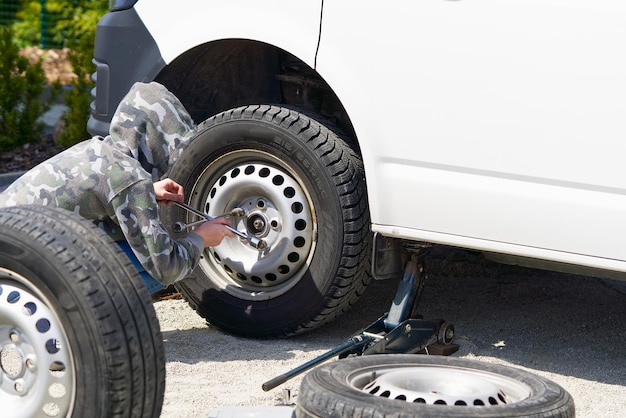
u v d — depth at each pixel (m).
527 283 6.74
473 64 4.83
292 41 5.27
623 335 5.74
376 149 5.10
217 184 5.58
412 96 4.98
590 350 5.47
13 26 18.53
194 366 5.11
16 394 3.51
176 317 6.02
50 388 3.43
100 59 5.95
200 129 5.60
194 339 5.57
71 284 3.34
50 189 4.17
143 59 5.77
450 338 5.32
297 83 5.90
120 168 4.18
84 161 4.21
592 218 4.66
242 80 6.04
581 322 5.95
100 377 3.33
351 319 6.00
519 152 4.78
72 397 3.41
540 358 5.34
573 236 4.72
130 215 4.20
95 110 6.02
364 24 5.07
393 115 5.04
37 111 11.52
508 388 3.55
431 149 4.97
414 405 3.21
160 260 4.22
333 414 3.27
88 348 3.33
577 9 4.61
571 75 4.64
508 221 4.84
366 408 3.22
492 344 5.54
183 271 4.38
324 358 4.57
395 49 5.00
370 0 5.05
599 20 4.57
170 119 4.38
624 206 4.60
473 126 4.86
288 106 5.54
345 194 5.30
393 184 5.09
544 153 4.73
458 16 4.84
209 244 4.58
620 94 4.55
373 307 6.22
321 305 5.41
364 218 5.35
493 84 4.80
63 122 11.72
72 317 3.34
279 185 5.44
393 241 5.31
